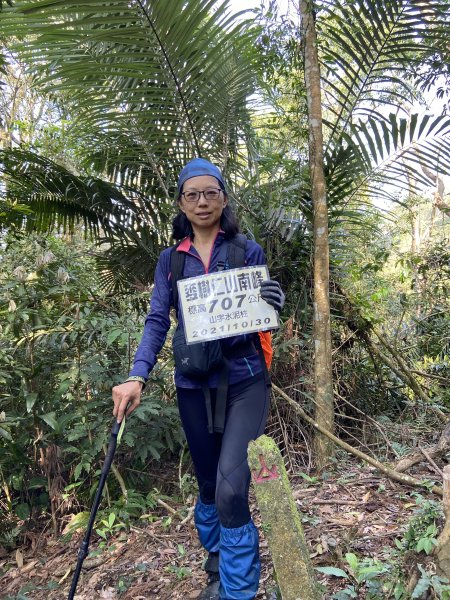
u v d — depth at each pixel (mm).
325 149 4125
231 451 1956
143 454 3387
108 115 3572
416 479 3078
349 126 4098
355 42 3895
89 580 2766
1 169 4383
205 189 2117
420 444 3865
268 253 4238
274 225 4172
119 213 4699
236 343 2080
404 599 1731
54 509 3406
